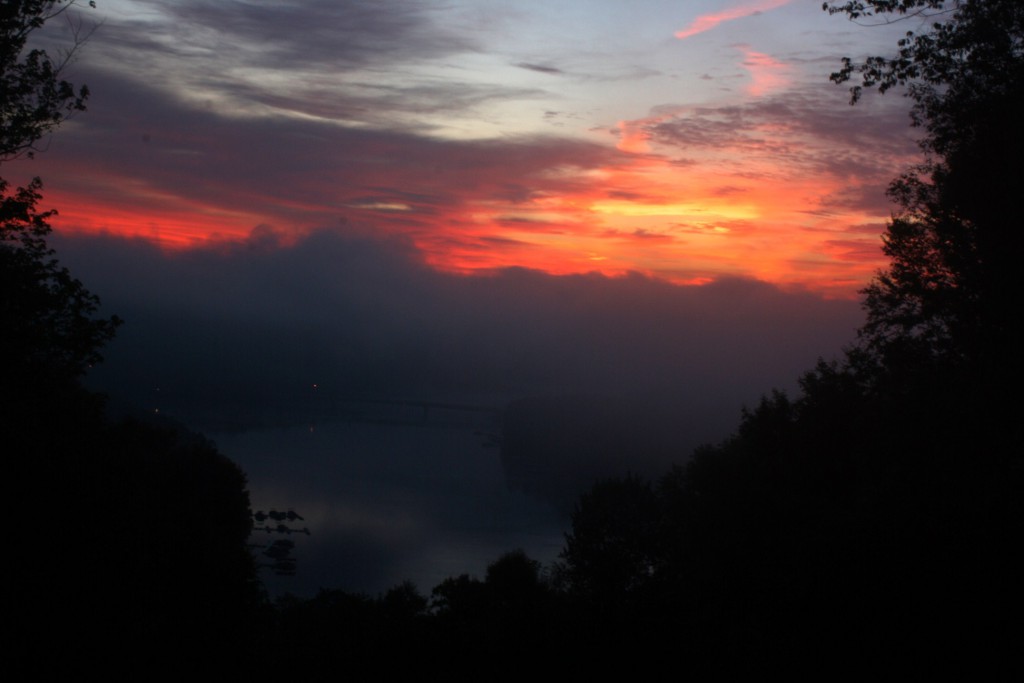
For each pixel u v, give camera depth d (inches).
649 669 1201.4
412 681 1326.3
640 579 1400.1
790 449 1382.9
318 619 1660.9
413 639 1476.4
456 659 1427.2
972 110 858.1
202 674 907.4
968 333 948.0
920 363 1064.8
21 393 812.6
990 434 873.5
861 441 1246.9
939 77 844.0
